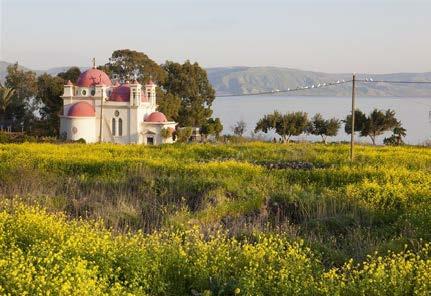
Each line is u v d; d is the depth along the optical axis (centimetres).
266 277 973
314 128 6481
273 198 1880
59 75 7862
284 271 972
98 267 966
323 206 1750
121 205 1725
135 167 2550
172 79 8188
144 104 6412
